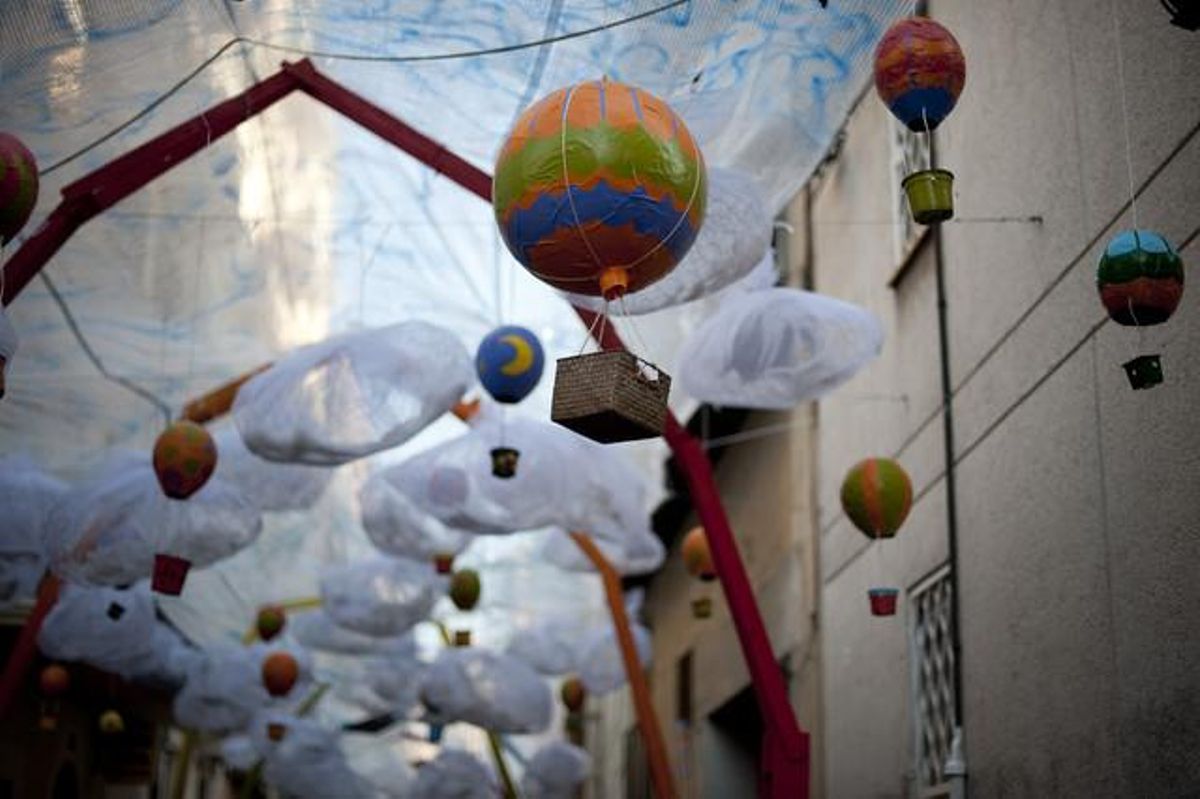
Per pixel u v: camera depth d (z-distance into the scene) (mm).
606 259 4590
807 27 5941
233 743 17391
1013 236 6949
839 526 9953
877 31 5898
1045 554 6504
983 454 7297
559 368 4707
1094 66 6074
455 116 6977
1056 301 6441
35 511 9094
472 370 7535
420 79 6746
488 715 11375
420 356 7289
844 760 9625
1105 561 5902
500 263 9219
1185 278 5309
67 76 6383
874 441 9219
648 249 4594
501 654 11766
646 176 4480
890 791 8633
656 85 6230
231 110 7043
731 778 13414
